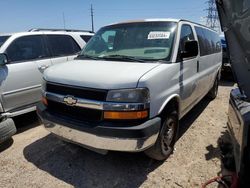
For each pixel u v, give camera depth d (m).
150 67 3.17
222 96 7.37
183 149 3.93
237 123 2.44
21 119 5.30
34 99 4.96
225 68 9.20
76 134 3.00
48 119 3.27
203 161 3.58
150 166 3.46
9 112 4.54
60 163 3.54
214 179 2.98
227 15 2.11
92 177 3.22
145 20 4.11
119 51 3.80
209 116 5.54
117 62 3.46
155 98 3.00
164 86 3.20
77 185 3.06
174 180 3.16
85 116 3.00
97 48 4.11
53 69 3.51
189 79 4.09
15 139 4.34
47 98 3.34
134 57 3.57
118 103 2.78
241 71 2.22
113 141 2.79
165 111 3.32
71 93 3.06
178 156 3.71
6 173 3.31
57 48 5.60
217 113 5.75
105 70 3.09
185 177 3.21
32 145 4.09
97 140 2.86
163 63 3.38
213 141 4.23
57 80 3.20
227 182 2.86
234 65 2.23
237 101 2.60
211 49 5.72
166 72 3.25
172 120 3.58
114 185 3.06
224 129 4.77
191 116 5.53
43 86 3.48
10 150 3.94
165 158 3.59
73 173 3.30
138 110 2.80
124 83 2.79
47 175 3.26
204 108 6.14
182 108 3.93
